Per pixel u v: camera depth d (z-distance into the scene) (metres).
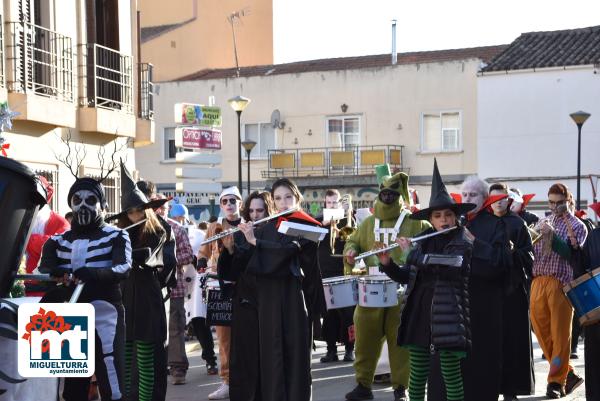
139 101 20.44
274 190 9.13
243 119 42.41
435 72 39.78
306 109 41.56
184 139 23.30
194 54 48.59
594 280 8.48
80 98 18.11
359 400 10.53
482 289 8.61
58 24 17.59
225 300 10.41
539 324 10.62
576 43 37.69
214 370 12.59
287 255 8.66
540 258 10.64
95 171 18.44
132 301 8.84
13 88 16.02
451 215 8.05
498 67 36.91
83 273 7.38
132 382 8.97
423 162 39.97
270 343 8.71
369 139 40.72
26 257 9.88
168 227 9.23
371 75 40.66
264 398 8.74
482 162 37.25
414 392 8.14
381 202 10.71
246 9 50.44
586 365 8.75
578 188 29.62
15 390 6.71
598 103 35.69
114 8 19.42
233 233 8.98
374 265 10.75
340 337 13.55
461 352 7.79
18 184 6.32
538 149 36.47
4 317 6.53
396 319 10.36
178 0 48.94
